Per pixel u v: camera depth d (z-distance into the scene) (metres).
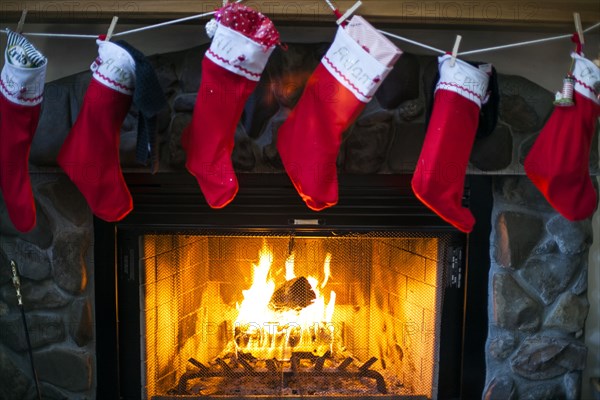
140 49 1.70
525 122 1.72
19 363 1.82
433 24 1.62
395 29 1.70
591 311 1.86
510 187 1.77
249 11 1.46
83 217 1.76
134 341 1.81
